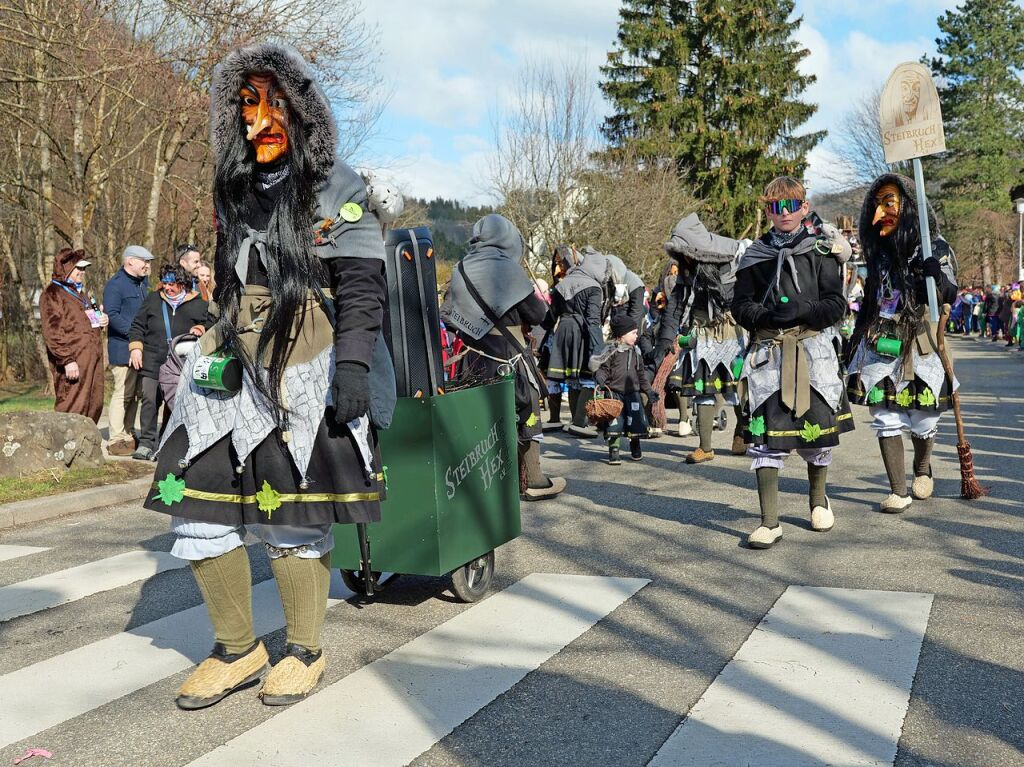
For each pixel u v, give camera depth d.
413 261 4.46
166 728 3.31
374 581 4.63
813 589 4.64
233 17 14.62
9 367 24.42
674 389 10.43
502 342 6.54
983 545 5.37
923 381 6.31
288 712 3.38
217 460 3.32
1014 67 65.19
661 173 34.22
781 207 5.59
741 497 6.99
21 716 3.47
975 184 64.06
